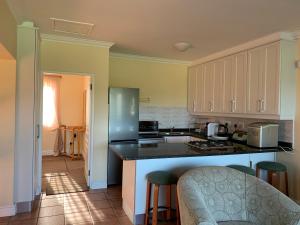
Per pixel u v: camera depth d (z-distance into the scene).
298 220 1.69
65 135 6.41
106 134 3.94
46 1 2.35
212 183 2.12
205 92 4.62
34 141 3.02
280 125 3.47
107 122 3.95
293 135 3.26
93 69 3.81
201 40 3.54
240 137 3.76
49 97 6.30
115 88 4.01
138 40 3.63
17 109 2.91
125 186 3.05
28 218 2.84
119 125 4.04
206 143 3.48
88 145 3.97
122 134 4.07
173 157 2.65
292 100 3.20
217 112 4.27
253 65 3.50
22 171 2.95
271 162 3.19
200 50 4.12
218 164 2.99
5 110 2.82
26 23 2.92
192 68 5.08
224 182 2.15
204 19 2.72
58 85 6.39
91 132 3.85
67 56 3.66
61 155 6.37
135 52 4.43
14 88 2.85
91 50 3.80
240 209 2.09
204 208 1.68
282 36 3.09
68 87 6.59
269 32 3.12
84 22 2.91
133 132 4.16
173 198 2.85
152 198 2.73
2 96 2.81
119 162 4.11
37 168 3.49
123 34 3.35
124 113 4.08
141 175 2.70
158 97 5.03
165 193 2.81
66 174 4.70
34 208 3.12
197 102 4.89
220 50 4.11
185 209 1.74
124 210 3.08
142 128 4.76
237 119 4.33
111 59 4.60
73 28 3.15
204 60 4.68
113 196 3.59
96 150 3.89
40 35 3.41
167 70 5.09
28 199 2.99
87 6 2.45
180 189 1.92
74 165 5.41
